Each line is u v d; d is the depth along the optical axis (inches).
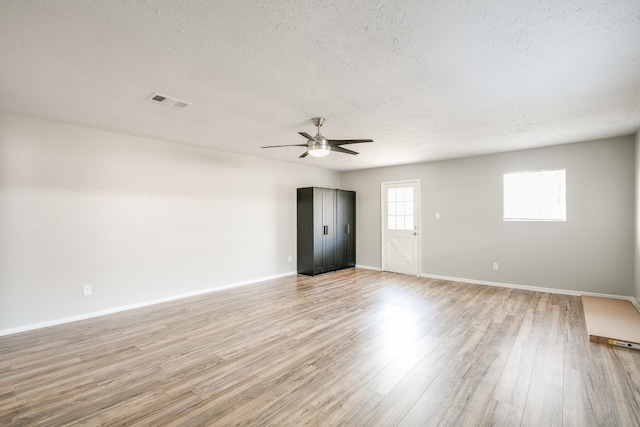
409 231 263.0
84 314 154.1
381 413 79.9
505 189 216.5
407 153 218.5
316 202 258.2
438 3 64.4
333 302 178.9
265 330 136.6
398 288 212.1
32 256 140.5
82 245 154.4
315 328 138.7
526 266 207.9
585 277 188.2
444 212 243.1
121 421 76.9
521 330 135.3
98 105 124.5
